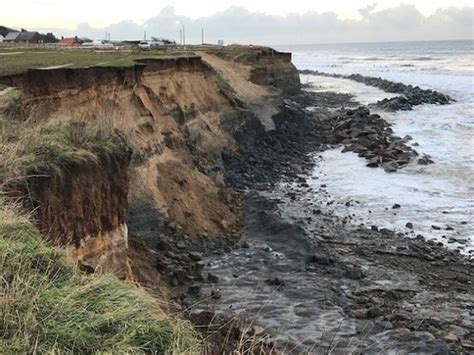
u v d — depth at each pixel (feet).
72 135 34.53
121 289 18.20
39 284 17.29
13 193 25.66
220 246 56.08
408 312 43.88
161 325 17.07
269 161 98.48
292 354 34.53
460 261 56.18
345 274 50.49
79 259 31.63
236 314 40.60
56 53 108.47
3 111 37.76
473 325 42.34
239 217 64.49
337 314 42.09
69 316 15.97
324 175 92.94
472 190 81.82
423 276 51.75
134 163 59.00
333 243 59.98
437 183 85.97
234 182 83.51
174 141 74.59
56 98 54.24
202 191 66.18
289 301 44.24
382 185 85.51
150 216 55.67
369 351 36.04
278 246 56.08
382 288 48.42
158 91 81.97
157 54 117.60
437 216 70.49
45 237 25.26
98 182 33.47
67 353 14.62
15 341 14.43
